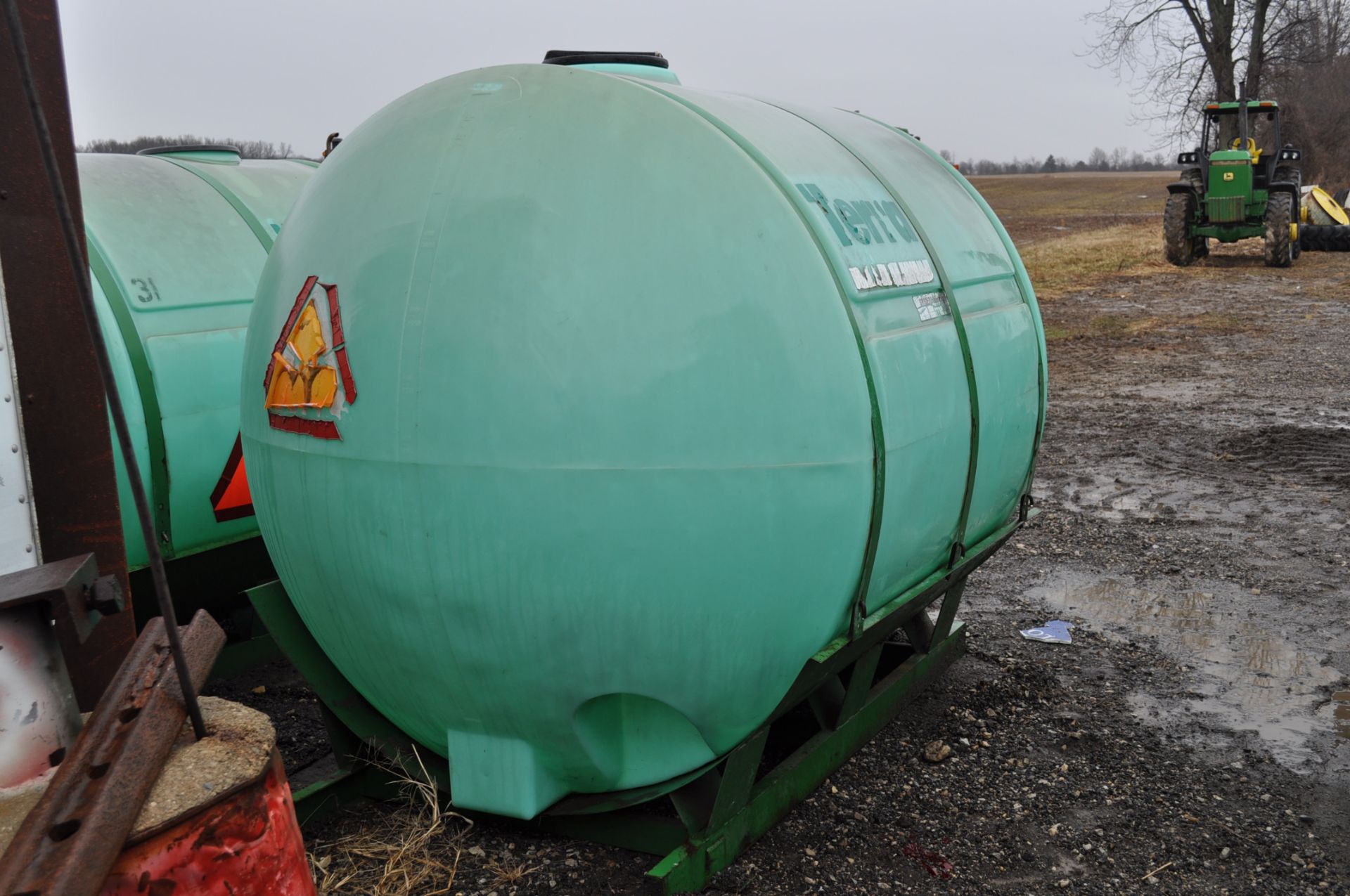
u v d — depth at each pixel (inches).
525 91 117.3
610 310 107.6
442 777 138.2
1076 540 261.0
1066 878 130.0
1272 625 209.5
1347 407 387.5
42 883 53.5
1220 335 546.6
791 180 115.5
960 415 133.3
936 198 152.3
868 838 136.6
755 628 112.2
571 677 115.3
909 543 127.6
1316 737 165.9
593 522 108.2
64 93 108.2
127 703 68.3
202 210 199.2
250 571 196.2
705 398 107.0
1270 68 1332.4
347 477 116.3
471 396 109.3
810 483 109.0
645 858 130.0
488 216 111.3
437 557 113.2
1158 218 1528.1
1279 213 761.6
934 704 175.8
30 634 66.2
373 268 115.0
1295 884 129.3
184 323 181.9
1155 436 358.3
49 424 109.0
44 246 107.8
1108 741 164.6
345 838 136.2
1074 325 599.8
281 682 193.5
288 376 121.2
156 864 62.1
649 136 112.9
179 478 178.1
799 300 108.8
